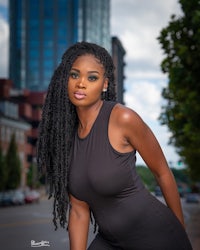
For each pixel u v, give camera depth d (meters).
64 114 2.68
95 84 2.60
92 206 2.71
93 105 2.65
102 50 2.63
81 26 163.38
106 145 2.59
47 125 2.72
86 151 2.63
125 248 2.70
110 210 2.65
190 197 74.81
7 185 73.62
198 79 17.92
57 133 2.69
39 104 110.12
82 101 2.60
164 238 2.64
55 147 2.71
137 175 2.66
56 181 2.71
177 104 23.64
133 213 2.62
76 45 2.63
